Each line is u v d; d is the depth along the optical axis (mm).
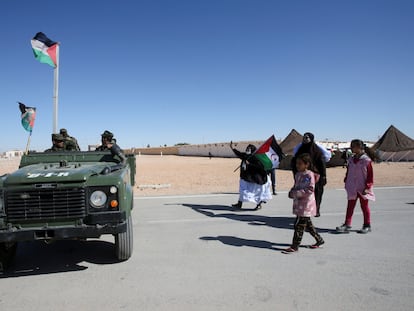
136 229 6672
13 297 3775
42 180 4125
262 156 8266
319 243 5238
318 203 7457
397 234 6039
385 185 13328
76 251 5418
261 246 5430
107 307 3471
